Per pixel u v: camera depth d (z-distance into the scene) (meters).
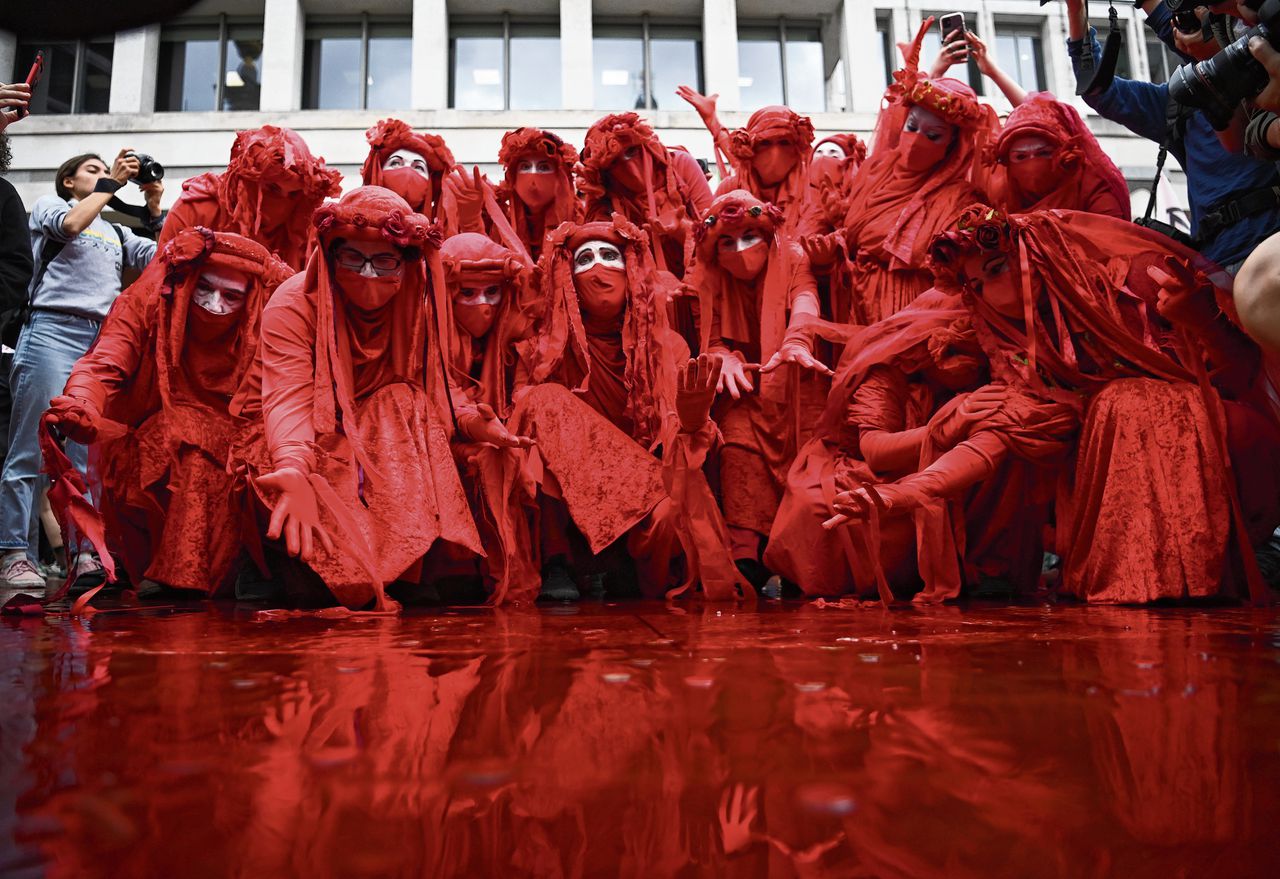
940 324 3.14
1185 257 2.58
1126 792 0.48
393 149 4.44
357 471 2.60
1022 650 1.22
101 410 3.09
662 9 12.80
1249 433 2.59
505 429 2.87
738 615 2.07
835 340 3.47
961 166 3.80
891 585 3.00
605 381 3.55
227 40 12.49
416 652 1.23
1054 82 12.01
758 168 4.61
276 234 4.00
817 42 12.94
